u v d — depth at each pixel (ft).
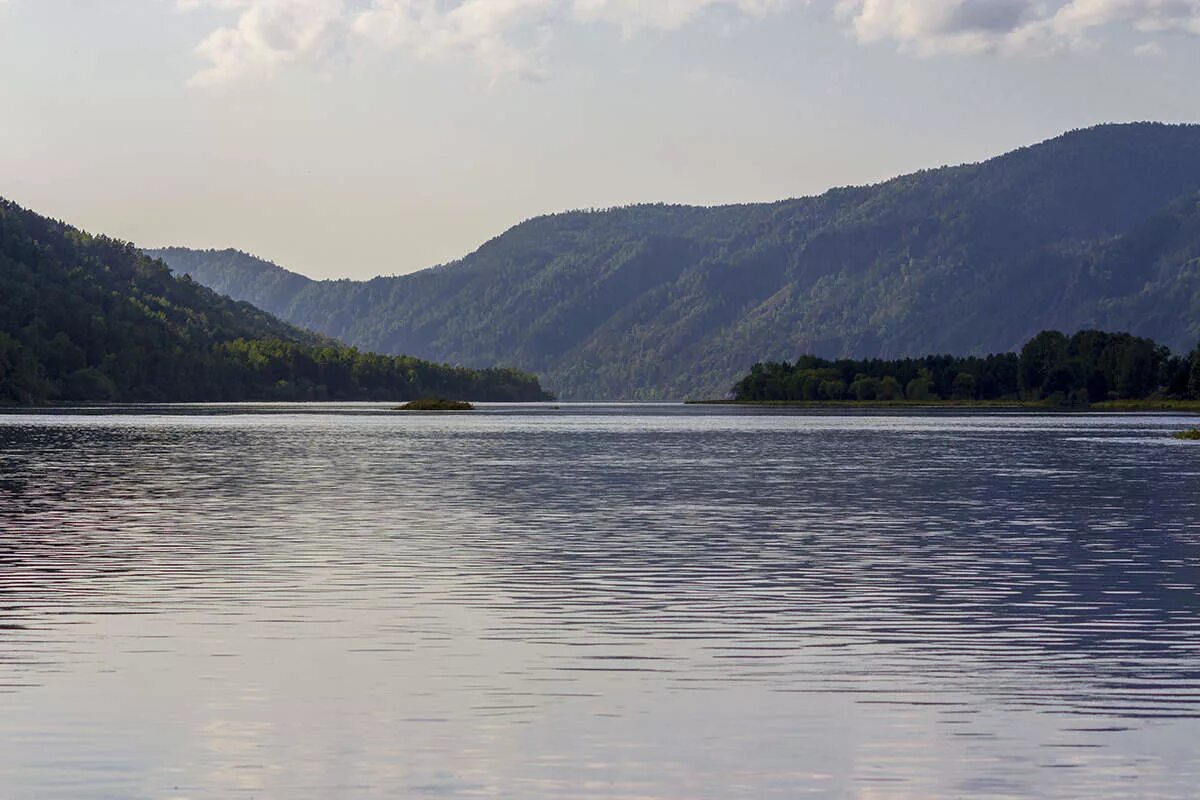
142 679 102.89
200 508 234.99
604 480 310.65
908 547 182.70
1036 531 203.21
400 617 128.36
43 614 128.88
